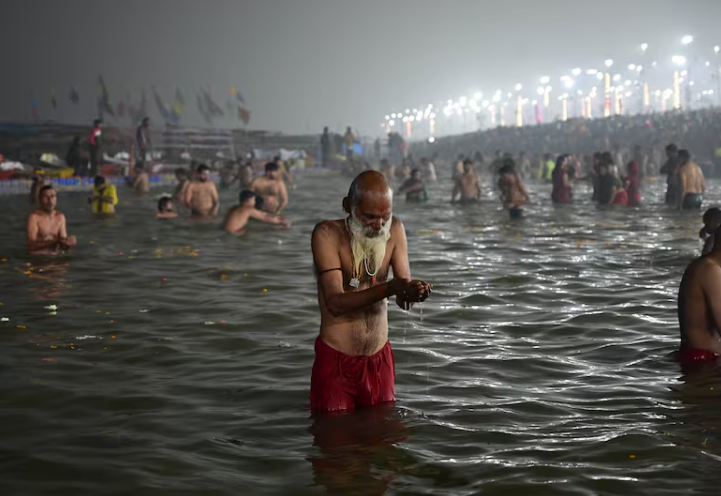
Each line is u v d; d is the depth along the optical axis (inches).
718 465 146.4
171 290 346.9
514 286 354.3
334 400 177.8
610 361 225.5
